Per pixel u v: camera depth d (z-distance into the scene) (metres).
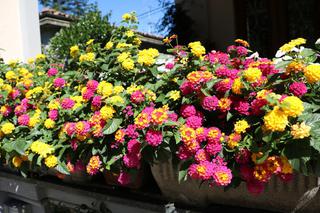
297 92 1.32
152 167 1.67
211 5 6.51
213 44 6.48
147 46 7.16
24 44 4.06
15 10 4.06
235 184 1.38
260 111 1.33
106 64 2.04
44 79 2.45
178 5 6.96
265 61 1.55
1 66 2.83
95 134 1.67
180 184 1.60
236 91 1.42
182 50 1.80
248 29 6.12
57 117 2.00
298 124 1.19
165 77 1.72
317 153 1.19
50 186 2.26
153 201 1.74
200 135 1.41
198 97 1.56
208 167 1.37
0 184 2.71
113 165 1.69
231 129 1.50
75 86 2.23
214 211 1.55
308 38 5.54
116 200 1.88
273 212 1.45
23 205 2.62
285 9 5.68
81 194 2.06
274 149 1.25
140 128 1.46
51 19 8.47
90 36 5.45
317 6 5.41
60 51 4.72
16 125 2.32
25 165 2.12
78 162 1.85
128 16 2.30
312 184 1.31
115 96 1.71
